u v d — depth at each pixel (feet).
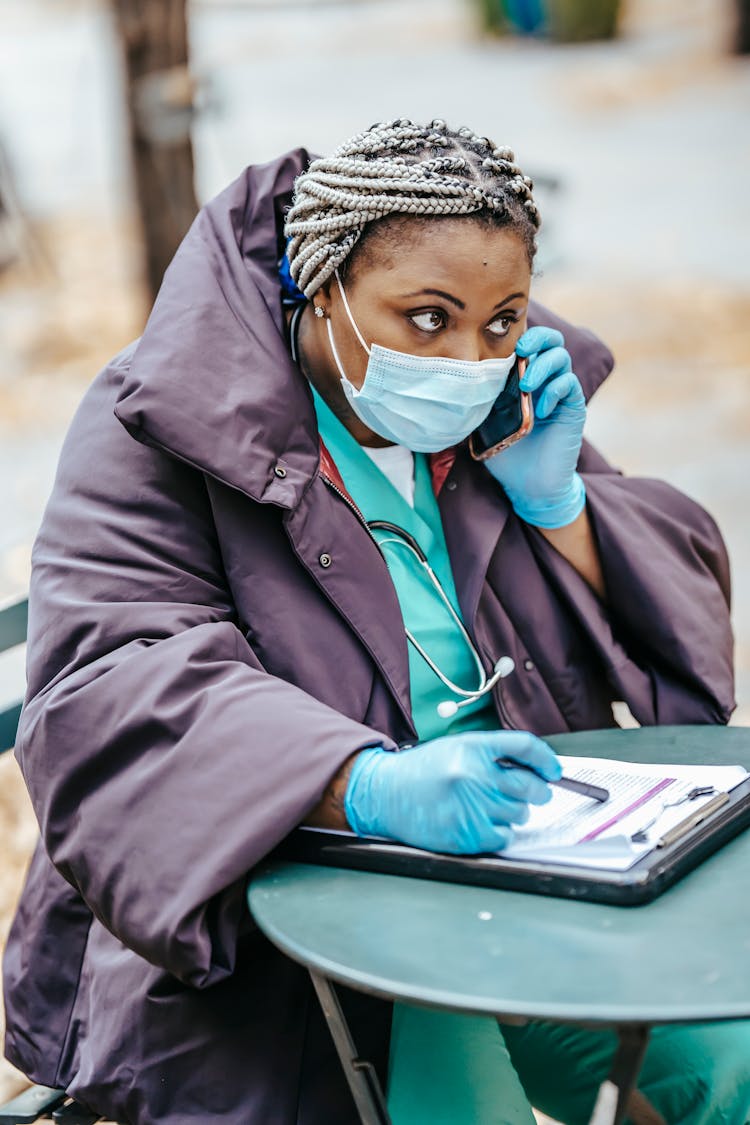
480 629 6.77
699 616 7.19
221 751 5.52
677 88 49.78
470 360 6.08
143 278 17.56
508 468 6.91
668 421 21.76
